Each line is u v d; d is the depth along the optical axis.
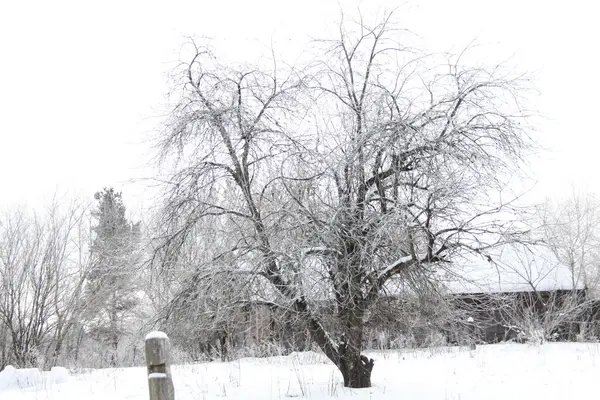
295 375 12.50
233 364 14.64
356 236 8.95
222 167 10.55
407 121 9.13
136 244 11.27
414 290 9.45
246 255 9.84
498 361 14.84
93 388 11.45
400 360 15.35
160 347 4.66
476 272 10.19
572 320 21.80
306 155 9.90
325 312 9.87
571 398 9.25
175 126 10.52
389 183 9.41
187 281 10.21
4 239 23.00
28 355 21.55
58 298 23.81
